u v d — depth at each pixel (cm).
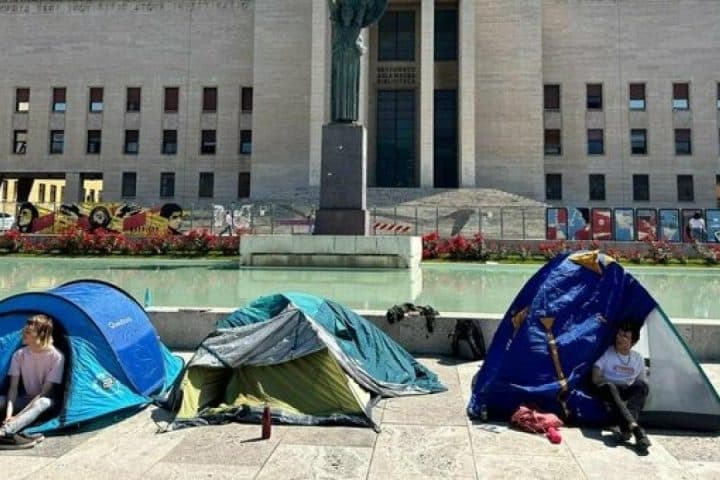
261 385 540
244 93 4719
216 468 413
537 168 4247
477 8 4356
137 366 562
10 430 454
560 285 560
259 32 4522
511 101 4294
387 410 549
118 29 4819
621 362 511
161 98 4759
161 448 451
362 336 641
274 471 409
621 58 4472
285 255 1756
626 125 4441
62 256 2403
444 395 603
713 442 480
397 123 4503
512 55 4309
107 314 561
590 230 2564
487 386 530
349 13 1708
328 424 506
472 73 4106
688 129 4394
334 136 1750
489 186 4269
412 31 4519
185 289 1338
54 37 4847
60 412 487
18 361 499
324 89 4162
